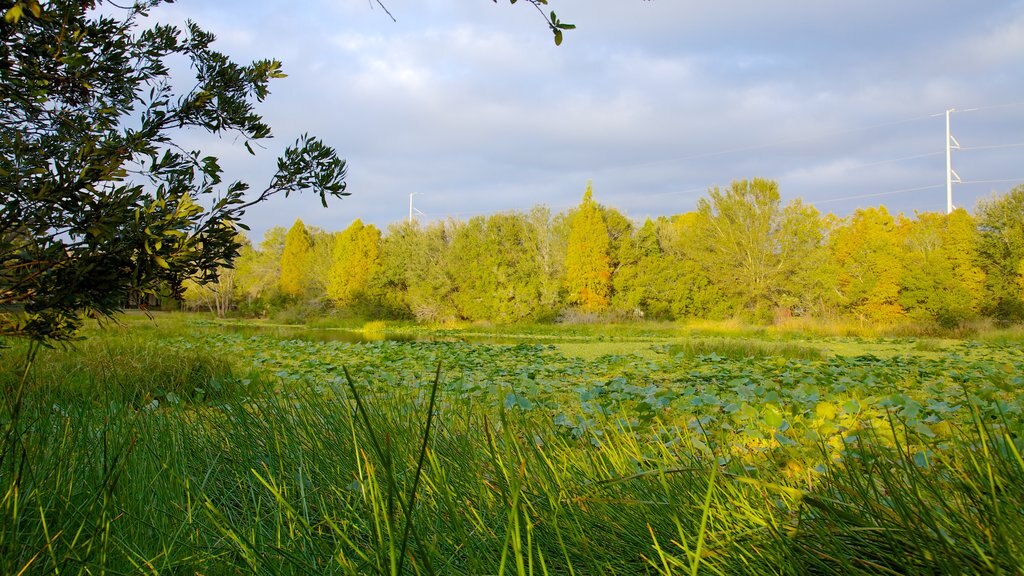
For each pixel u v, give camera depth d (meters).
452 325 26.17
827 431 3.15
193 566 1.46
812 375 7.00
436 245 27.75
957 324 20.28
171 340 12.94
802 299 24.05
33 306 1.87
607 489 1.69
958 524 1.24
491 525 1.56
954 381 6.86
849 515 1.30
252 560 1.40
